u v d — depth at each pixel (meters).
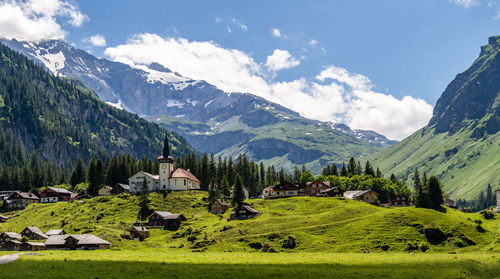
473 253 122.94
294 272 86.50
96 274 80.31
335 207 194.12
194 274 82.56
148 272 83.12
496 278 87.25
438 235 141.00
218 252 131.75
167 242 166.62
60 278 76.56
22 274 79.12
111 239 157.75
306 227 156.75
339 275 84.38
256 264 95.88
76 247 141.25
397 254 119.69
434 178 194.50
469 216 179.62
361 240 140.50
